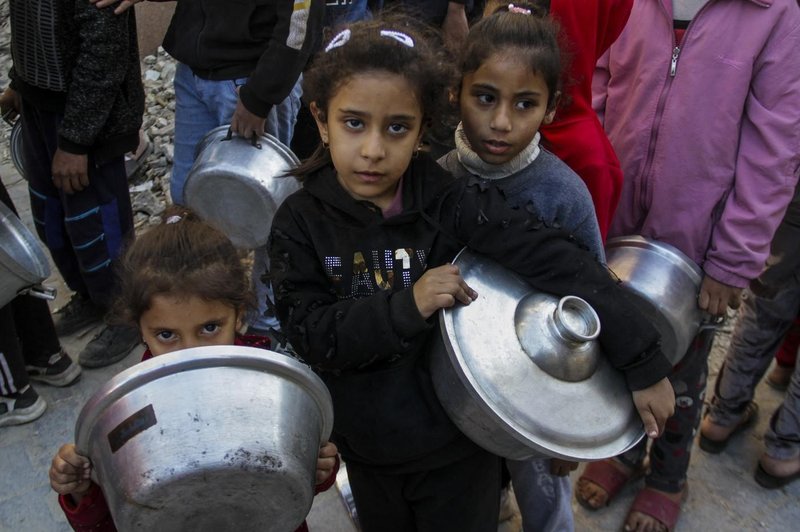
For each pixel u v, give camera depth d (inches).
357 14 119.4
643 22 77.3
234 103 104.2
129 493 41.1
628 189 80.4
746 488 98.4
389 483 62.9
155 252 51.0
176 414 41.4
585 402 53.3
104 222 109.8
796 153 72.9
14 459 99.9
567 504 75.3
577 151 70.1
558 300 55.1
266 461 42.1
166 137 172.6
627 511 95.7
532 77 58.7
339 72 51.4
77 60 95.9
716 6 72.9
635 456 96.2
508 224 54.7
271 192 97.8
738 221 74.3
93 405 42.6
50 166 108.1
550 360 52.4
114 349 114.4
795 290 90.2
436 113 57.1
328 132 55.2
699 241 77.5
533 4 68.1
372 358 53.4
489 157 61.9
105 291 114.0
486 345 52.1
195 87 106.0
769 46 71.7
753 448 104.0
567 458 50.3
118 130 105.0
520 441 50.3
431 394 56.9
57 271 135.0
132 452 41.3
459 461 61.2
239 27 99.9
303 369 45.4
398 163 52.9
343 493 92.5
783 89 71.7
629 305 55.8
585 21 70.1
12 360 100.4
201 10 101.5
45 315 105.7
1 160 171.3
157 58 199.2
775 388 113.3
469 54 59.9
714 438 102.0
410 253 55.2
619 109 81.4
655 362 55.2
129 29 101.9
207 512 43.4
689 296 76.0
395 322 51.2
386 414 56.9
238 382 42.9
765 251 74.9
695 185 75.9
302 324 53.8
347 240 55.0
